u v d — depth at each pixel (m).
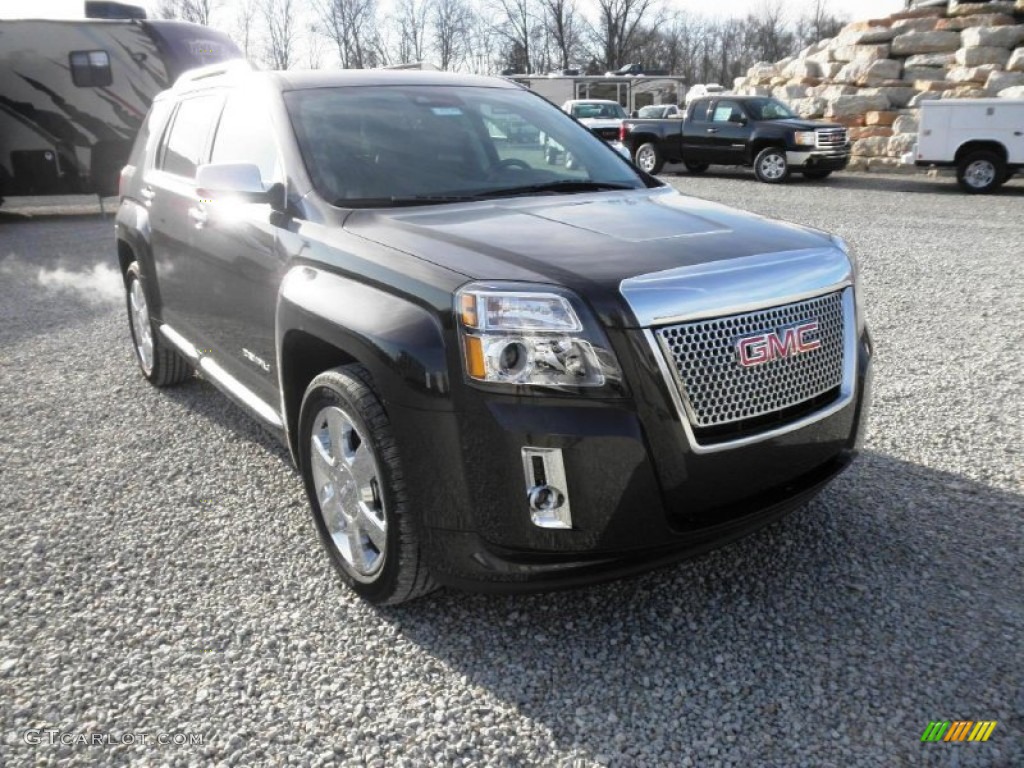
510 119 4.28
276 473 4.34
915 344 6.24
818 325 2.91
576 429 2.50
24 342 7.18
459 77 4.57
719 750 2.39
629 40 64.12
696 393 2.62
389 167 3.68
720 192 16.98
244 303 3.84
